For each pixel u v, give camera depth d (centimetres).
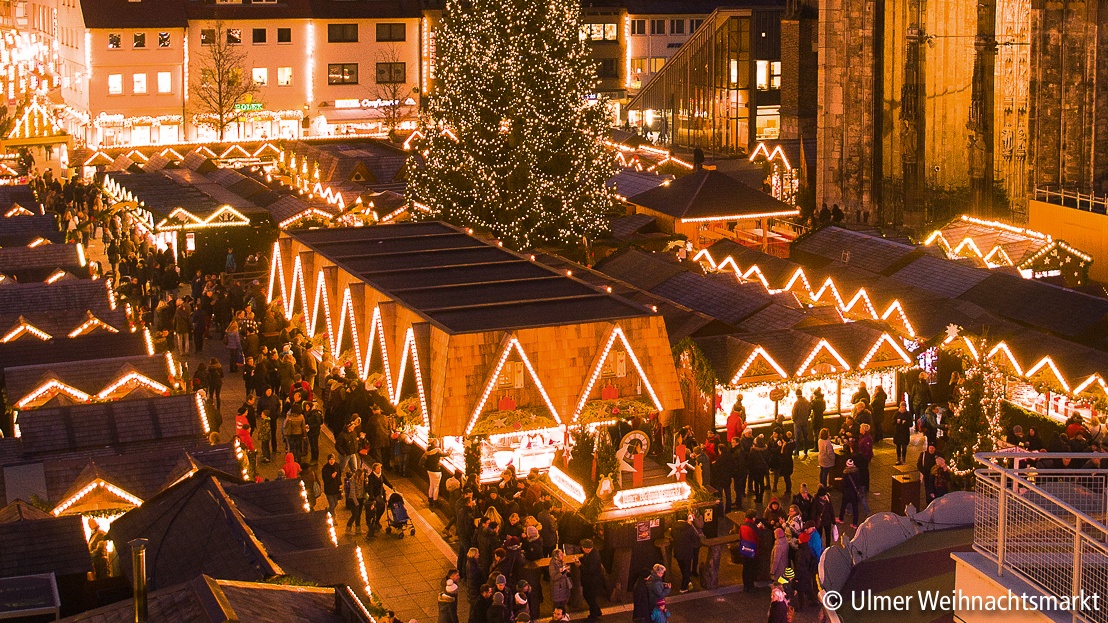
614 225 6988
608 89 13900
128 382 3931
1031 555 1529
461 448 3962
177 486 2911
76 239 6831
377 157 8606
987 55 7156
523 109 6444
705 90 11356
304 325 5353
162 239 7038
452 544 3641
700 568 3331
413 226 5828
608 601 3250
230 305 5859
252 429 4431
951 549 1708
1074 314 4638
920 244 6431
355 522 3706
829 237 6066
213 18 12275
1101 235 6159
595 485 3328
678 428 4319
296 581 2316
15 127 10206
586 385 3972
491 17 6500
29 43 13700
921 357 4625
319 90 12750
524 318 4078
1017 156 7175
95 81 11962
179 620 1886
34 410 3531
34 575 2392
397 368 4325
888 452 4309
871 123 8081
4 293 4772
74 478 3175
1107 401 3997
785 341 4322
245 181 7744
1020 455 1557
